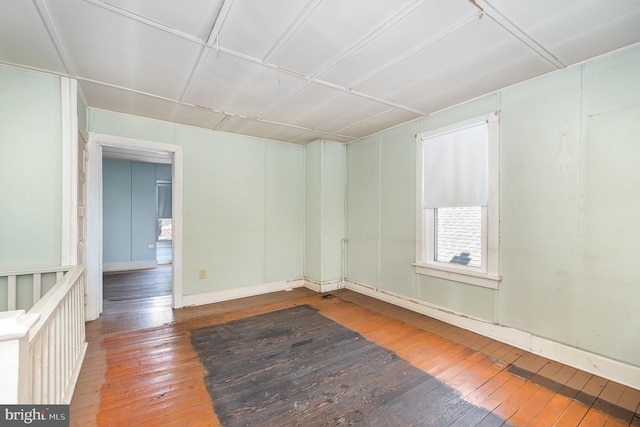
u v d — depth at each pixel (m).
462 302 3.03
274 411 1.78
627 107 1.99
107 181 6.23
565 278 2.29
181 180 3.72
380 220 4.02
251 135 4.23
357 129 3.92
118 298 4.17
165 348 2.59
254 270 4.31
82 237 3.01
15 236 2.26
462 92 2.74
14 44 1.95
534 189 2.47
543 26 1.76
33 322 1.08
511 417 1.72
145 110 3.21
